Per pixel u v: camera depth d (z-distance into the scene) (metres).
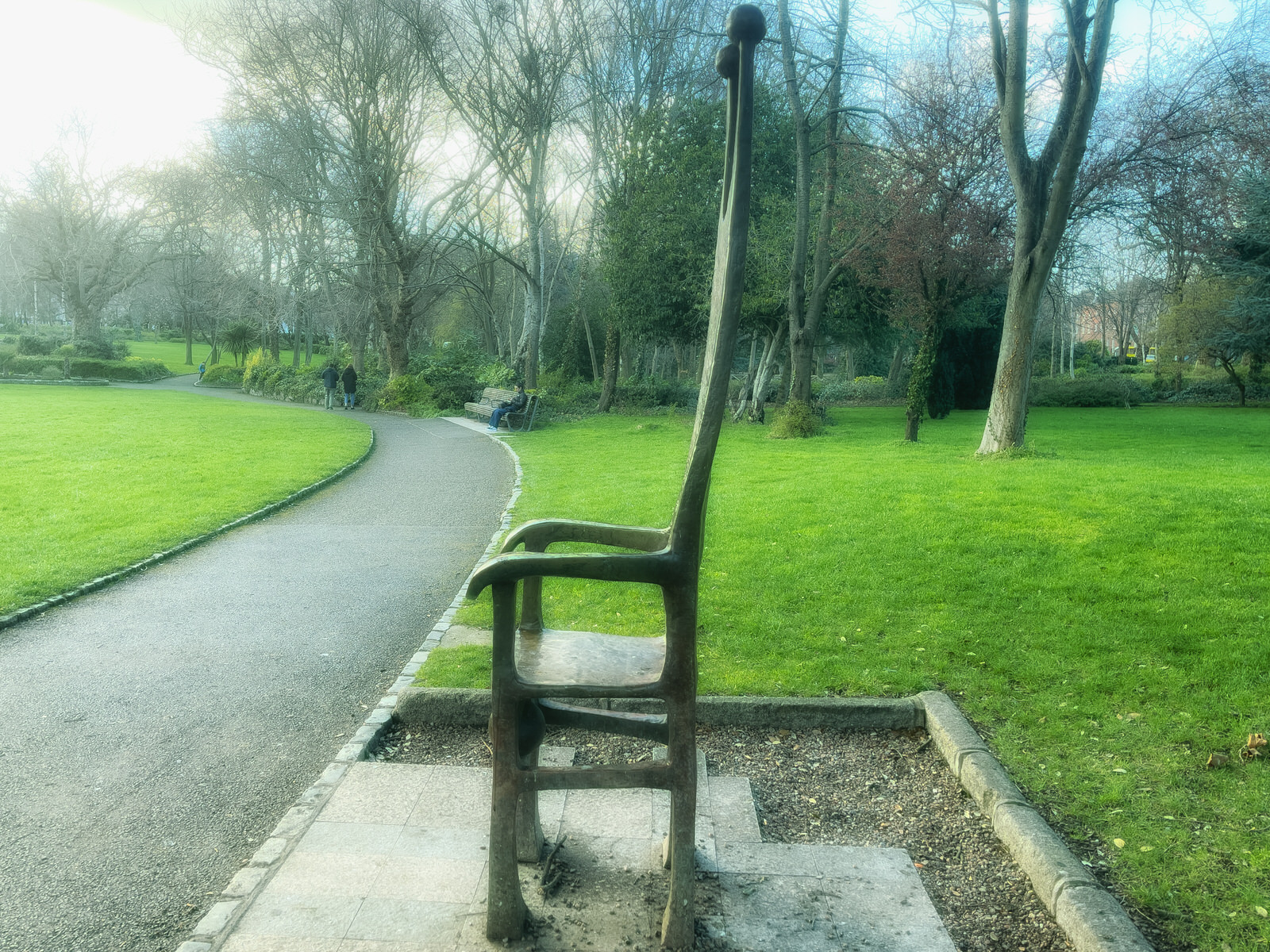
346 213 28.09
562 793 3.27
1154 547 6.59
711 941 2.34
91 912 2.56
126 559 7.26
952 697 4.11
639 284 24.94
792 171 24.53
